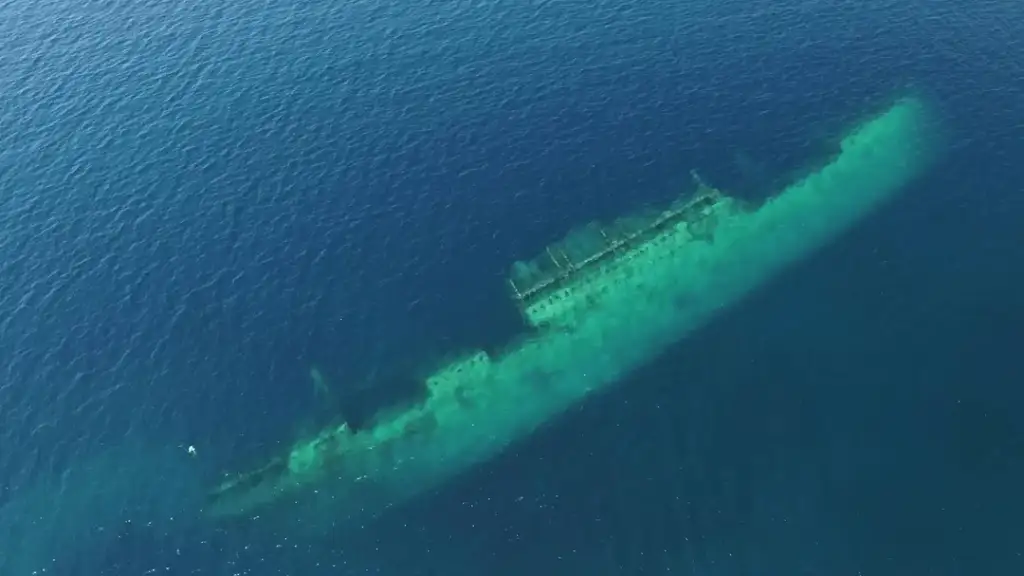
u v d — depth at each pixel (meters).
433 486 78.88
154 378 90.62
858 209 96.50
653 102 113.81
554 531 74.69
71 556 77.88
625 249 96.44
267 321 94.50
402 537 75.88
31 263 103.62
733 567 71.06
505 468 79.38
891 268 90.25
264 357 91.25
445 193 105.88
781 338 85.94
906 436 77.12
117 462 84.19
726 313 89.00
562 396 84.25
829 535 71.75
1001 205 94.44
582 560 72.69
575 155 108.25
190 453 84.12
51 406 89.31
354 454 82.06
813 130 107.00
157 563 76.75
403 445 82.25
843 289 89.12
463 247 99.56
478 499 77.50
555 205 102.62
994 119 104.38
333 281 97.81
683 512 74.44
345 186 108.50
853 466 75.69
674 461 77.88
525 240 99.25
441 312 93.25
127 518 80.06
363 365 89.31
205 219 106.62
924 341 83.62
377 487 79.50
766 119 109.31
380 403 85.88
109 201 110.25
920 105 107.75
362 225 103.50
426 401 85.50
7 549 78.81
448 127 114.44
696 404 81.81
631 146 108.31
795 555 71.06
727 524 73.31
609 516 75.00
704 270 93.44
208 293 98.19
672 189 102.31
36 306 98.81
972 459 75.06
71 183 113.06
